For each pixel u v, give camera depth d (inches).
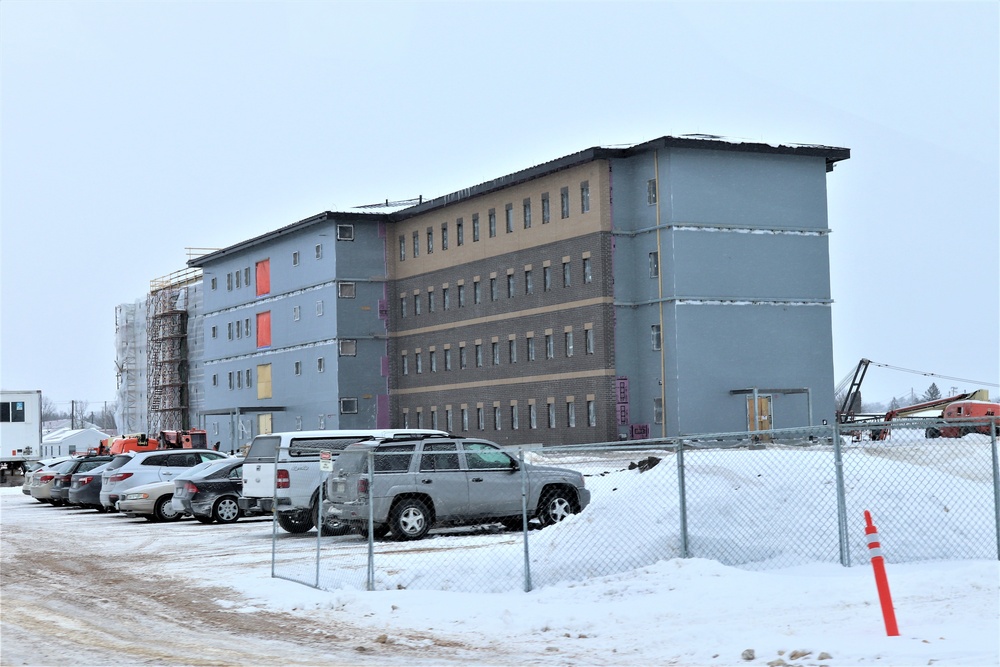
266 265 3595.0
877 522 740.7
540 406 2640.3
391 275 3255.4
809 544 723.4
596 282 2468.0
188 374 4347.9
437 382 3056.1
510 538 952.9
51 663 478.0
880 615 517.0
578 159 2484.0
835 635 480.4
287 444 1129.4
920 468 826.2
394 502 980.6
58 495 1787.6
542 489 1017.5
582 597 630.5
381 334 3225.9
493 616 589.9
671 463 794.8
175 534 1179.3
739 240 2429.9
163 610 637.3
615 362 2444.6
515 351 2743.6
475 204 2906.0
